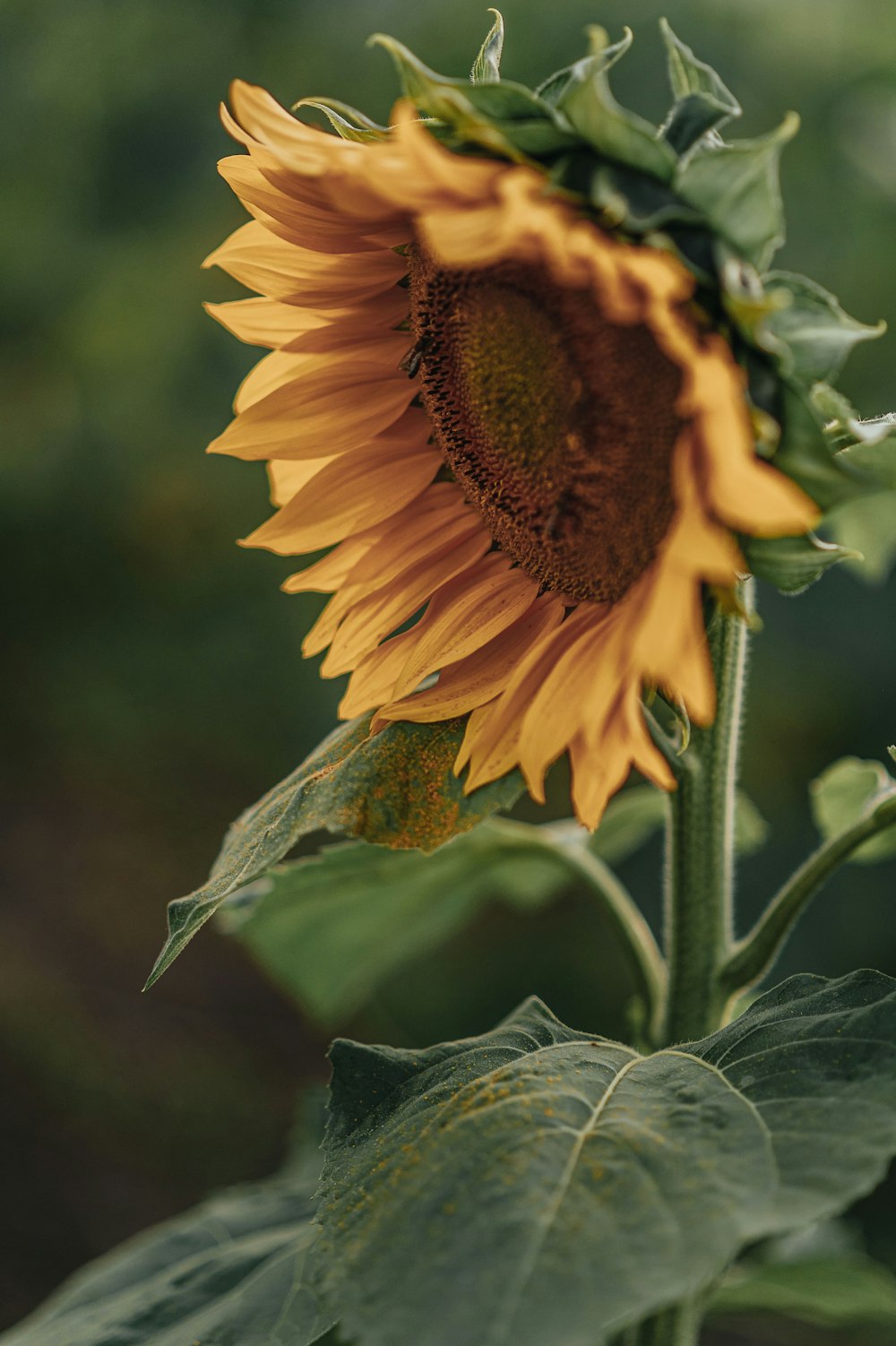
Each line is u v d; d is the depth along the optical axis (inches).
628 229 19.6
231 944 87.0
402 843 22.7
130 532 91.4
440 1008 71.9
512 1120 20.7
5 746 96.1
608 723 21.1
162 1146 70.6
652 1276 18.7
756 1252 29.6
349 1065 22.4
